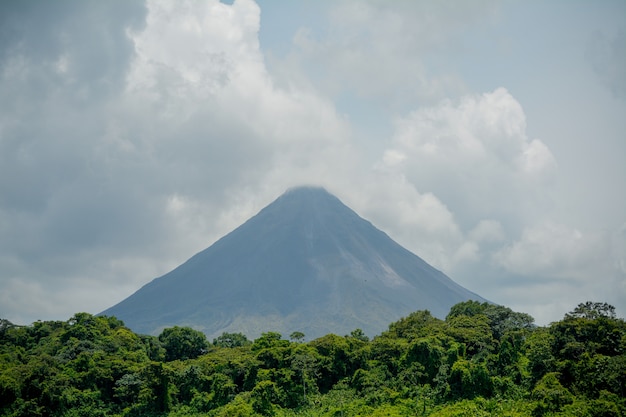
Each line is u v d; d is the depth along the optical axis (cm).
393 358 10806
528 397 8731
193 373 11094
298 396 10175
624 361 8200
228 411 9356
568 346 8881
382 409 8950
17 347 12362
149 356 13175
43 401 10075
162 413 10500
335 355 10994
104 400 10975
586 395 8219
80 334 12825
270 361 10906
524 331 10838
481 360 10019
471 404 8662
